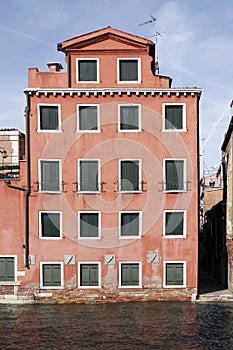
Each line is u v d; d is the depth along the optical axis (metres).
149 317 20.31
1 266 23.58
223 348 16.16
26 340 17.17
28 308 22.22
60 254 23.53
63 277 23.44
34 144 23.86
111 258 23.50
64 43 23.94
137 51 24.06
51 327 18.81
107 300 23.33
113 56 24.11
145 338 17.33
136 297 23.41
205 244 38.41
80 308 22.19
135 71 24.17
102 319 20.03
